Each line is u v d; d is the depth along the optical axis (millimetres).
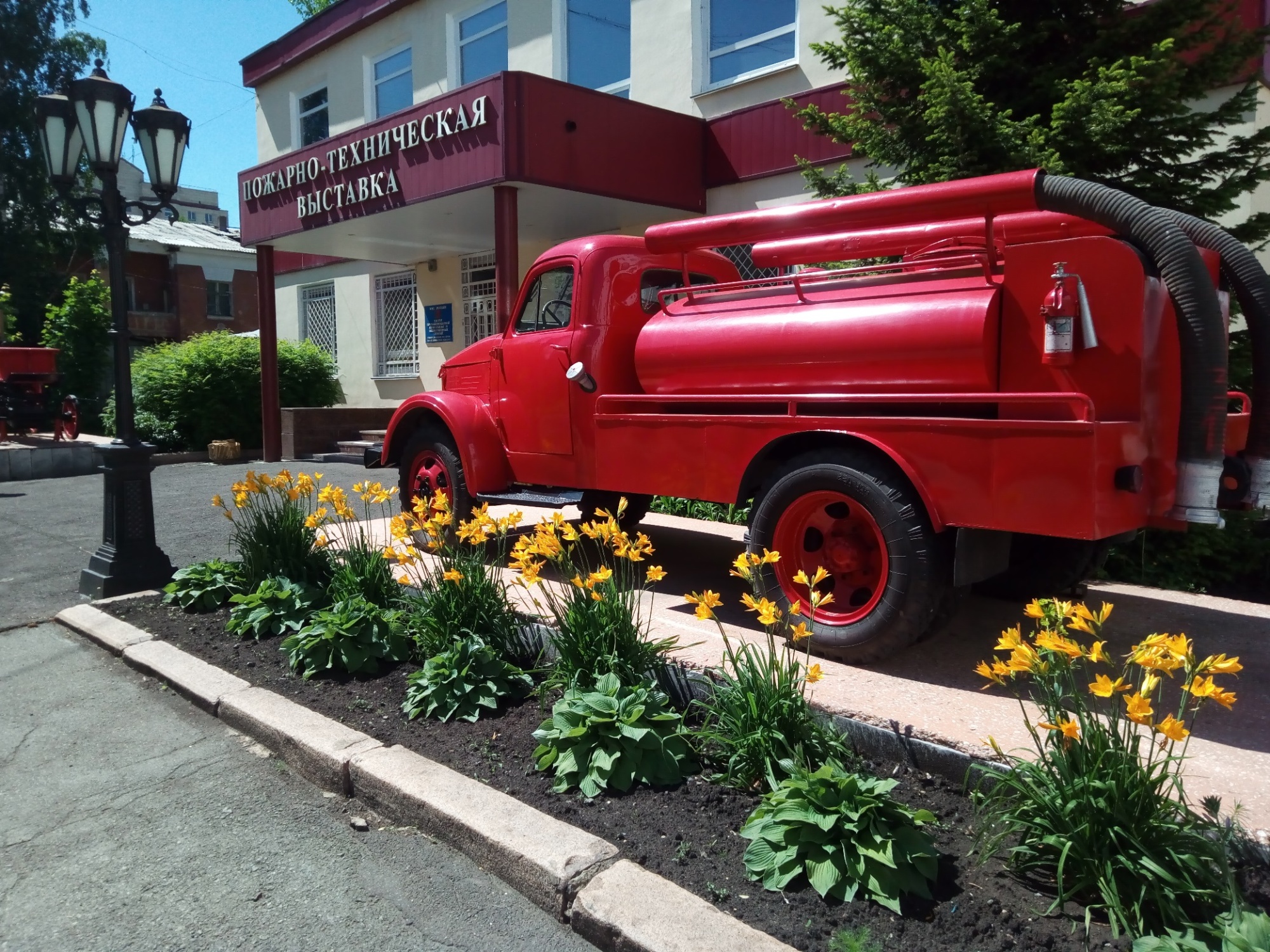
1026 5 6543
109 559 6160
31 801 3465
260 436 15375
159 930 2652
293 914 2729
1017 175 3633
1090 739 2539
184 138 6348
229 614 5512
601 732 3291
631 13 11586
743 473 4367
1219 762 2973
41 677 4812
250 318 32594
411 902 2785
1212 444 3471
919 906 2502
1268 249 6945
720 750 3346
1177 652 2363
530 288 5922
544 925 2666
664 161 10477
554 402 5555
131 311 29938
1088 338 3477
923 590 3684
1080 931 2350
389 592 4973
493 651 4148
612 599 3820
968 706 3416
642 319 5617
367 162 11172
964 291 3812
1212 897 2344
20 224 24031
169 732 4094
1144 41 6168
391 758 3494
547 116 9469
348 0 15586
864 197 4066
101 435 16250
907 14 6574
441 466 6426
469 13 13773
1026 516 3434
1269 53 6957
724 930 2406
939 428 3631
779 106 10023
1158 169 6176
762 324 4402
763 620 3180
